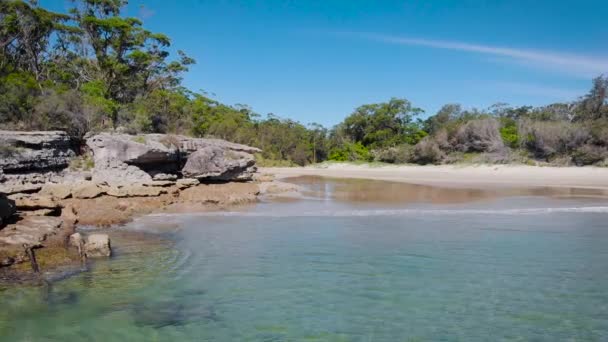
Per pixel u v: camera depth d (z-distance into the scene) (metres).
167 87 66.38
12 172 24.28
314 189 35.19
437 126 92.38
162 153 30.22
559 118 70.88
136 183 26.81
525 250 13.92
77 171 28.06
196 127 64.25
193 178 31.98
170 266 12.28
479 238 15.78
